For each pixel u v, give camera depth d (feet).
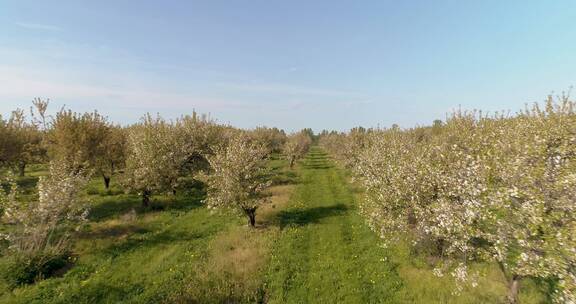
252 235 58.13
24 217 44.73
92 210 71.92
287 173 136.67
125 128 131.64
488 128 66.44
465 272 30.66
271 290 39.70
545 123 56.54
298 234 58.65
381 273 42.88
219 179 61.67
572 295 22.18
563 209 25.46
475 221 30.35
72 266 45.50
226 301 37.29
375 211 45.68
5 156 79.61
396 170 44.62
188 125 112.37
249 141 150.20
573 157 36.94
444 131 79.66
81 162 79.05
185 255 49.60
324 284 40.73
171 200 83.05
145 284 40.88
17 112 84.69
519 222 26.63
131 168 74.33
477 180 31.07
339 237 56.80
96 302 37.04
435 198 38.22
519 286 34.45
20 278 40.22
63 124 78.59
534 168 27.71
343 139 151.94
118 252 50.44
